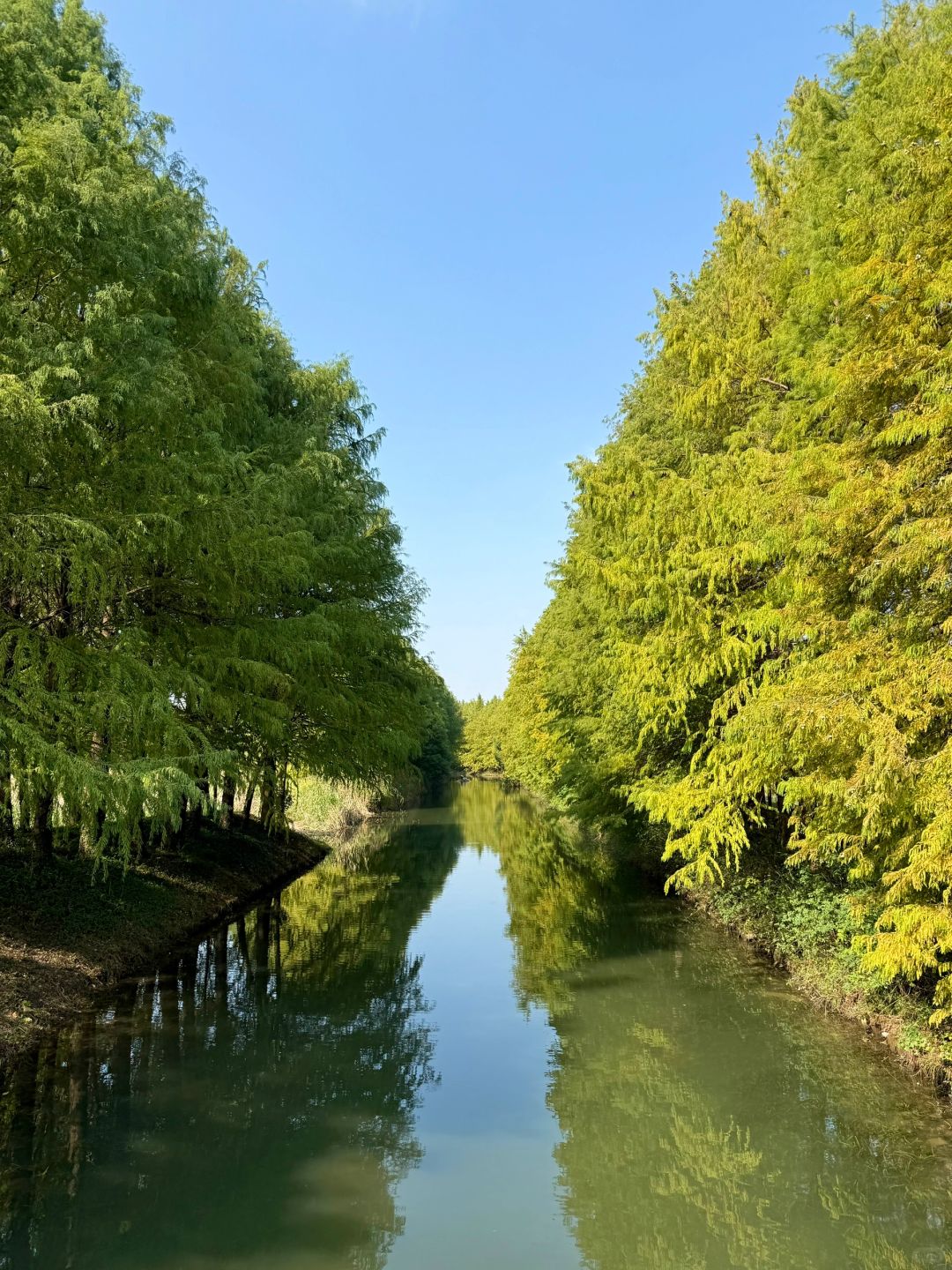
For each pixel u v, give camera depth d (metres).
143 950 13.11
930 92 7.69
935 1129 7.68
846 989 10.47
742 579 11.63
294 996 12.30
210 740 13.56
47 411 7.74
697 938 15.92
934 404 7.00
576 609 20.94
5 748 8.21
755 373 11.97
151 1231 6.03
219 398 12.89
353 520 16.23
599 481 12.52
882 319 7.38
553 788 35.09
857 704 7.39
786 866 13.80
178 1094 8.52
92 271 9.41
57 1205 6.34
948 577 7.16
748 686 10.97
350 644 15.80
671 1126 8.08
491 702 110.19
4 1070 8.61
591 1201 6.75
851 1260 5.86
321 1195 6.64
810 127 11.40
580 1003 12.07
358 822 41.44
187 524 10.48
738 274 13.04
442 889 22.47
